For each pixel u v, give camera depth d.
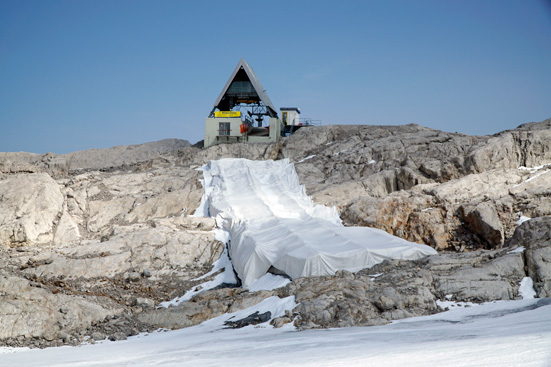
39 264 38.03
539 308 21.84
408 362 12.39
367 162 57.81
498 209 40.44
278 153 67.69
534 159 48.69
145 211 52.62
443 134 58.44
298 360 14.36
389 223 42.91
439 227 40.91
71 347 23.62
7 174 58.53
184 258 40.16
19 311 25.45
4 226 45.62
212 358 16.66
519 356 11.68
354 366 12.48
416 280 26.80
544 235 28.16
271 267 34.44
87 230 50.75
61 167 65.31
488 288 25.80
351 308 24.67
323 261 31.20
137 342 24.41
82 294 30.55
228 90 72.06
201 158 66.62
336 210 46.41
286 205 48.25
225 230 44.19
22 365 17.33
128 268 38.53
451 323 21.50
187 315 28.80
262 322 25.94
